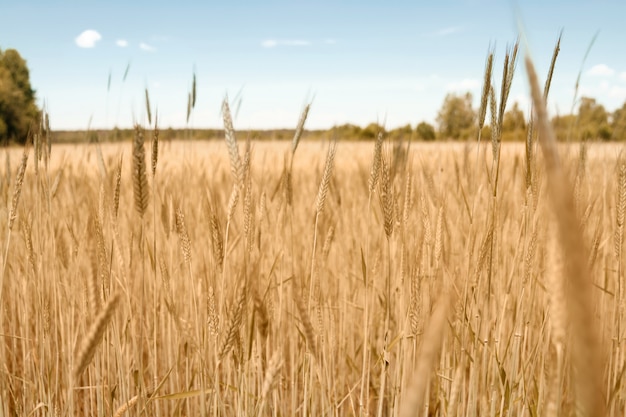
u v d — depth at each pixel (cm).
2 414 244
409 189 236
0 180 332
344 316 322
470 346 269
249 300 208
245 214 178
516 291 280
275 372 132
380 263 311
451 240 313
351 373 354
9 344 376
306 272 281
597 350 38
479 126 198
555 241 65
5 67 4881
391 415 264
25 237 246
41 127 257
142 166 160
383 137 196
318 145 1037
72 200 404
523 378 229
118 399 265
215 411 183
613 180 338
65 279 277
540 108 42
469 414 222
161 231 354
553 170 40
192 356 288
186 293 329
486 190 295
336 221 353
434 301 236
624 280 239
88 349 112
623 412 238
